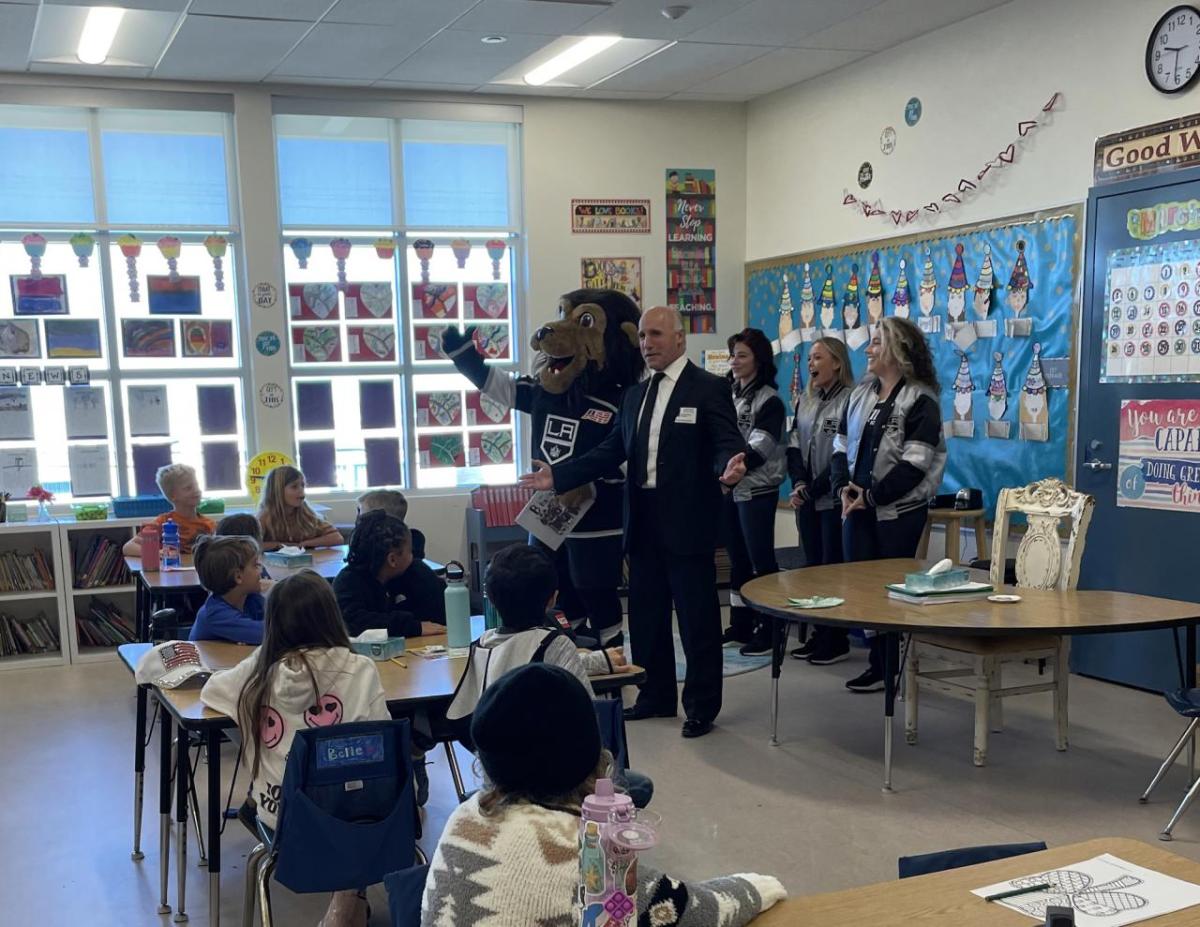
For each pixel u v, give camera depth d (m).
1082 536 3.74
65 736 4.37
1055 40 4.89
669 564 4.16
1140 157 4.48
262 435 6.46
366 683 2.32
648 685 4.40
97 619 5.79
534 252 6.94
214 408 6.44
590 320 4.43
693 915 1.31
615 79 6.48
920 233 5.77
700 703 4.14
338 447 6.72
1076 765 3.73
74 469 6.15
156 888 2.98
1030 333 5.10
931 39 5.61
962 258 5.49
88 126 6.06
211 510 6.04
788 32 5.56
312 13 4.98
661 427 4.05
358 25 5.19
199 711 2.44
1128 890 1.40
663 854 3.05
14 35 5.13
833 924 1.35
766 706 4.55
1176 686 4.47
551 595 2.51
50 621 5.77
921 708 4.49
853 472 4.59
